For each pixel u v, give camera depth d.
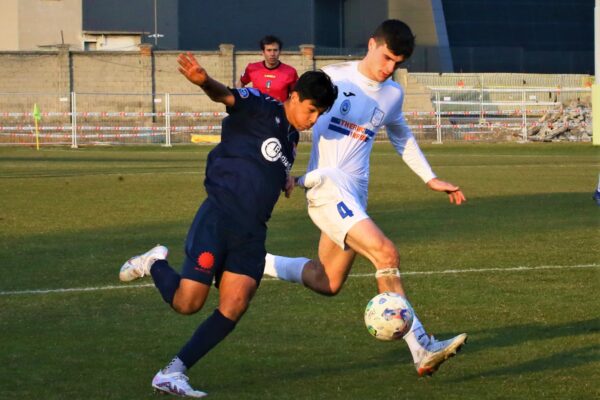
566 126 120.88
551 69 196.38
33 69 139.12
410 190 53.97
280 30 194.12
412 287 25.58
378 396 16.09
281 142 16.62
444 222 39.59
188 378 16.61
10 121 137.75
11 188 54.53
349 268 18.88
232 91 16.33
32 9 164.62
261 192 16.44
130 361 18.34
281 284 25.88
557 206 45.59
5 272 27.83
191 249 16.31
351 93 18.81
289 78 42.25
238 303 16.36
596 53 101.31
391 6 194.62
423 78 154.75
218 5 191.25
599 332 20.52
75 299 24.11
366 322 16.52
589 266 28.64
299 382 16.97
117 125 140.12
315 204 17.92
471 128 128.00
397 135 19.89
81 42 165.38
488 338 20.11
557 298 24.03
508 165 75.25
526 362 18.20
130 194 51.22
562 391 16.33
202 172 67.25
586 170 69.50
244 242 16.38
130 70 141.38
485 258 30.28
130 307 23.20
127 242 33.91
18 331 20.77
